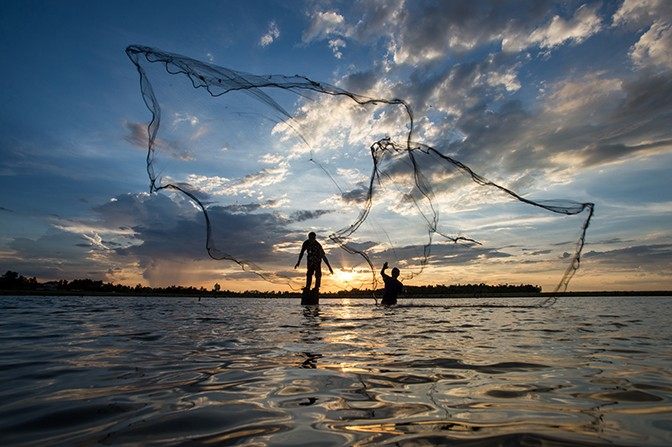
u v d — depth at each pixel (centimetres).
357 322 856
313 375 347
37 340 573
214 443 198
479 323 841
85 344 533
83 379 334
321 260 1570
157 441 201
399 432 213
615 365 393
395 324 812
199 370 368
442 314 1113
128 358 429
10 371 367
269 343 539
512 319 952
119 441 201
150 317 992
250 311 1234
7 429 219
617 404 264
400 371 363
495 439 203
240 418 236
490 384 317
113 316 1020
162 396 282
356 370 367
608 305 1780
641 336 625
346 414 243
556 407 257
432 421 231
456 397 280
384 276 1580
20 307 1404
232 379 332
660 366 389
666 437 205
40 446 195
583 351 478
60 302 1844
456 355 447
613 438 204
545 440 201
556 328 745
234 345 523
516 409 253
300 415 241
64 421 231
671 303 1997
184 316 1027
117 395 286
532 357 436
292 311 1247
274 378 336
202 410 251
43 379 335
